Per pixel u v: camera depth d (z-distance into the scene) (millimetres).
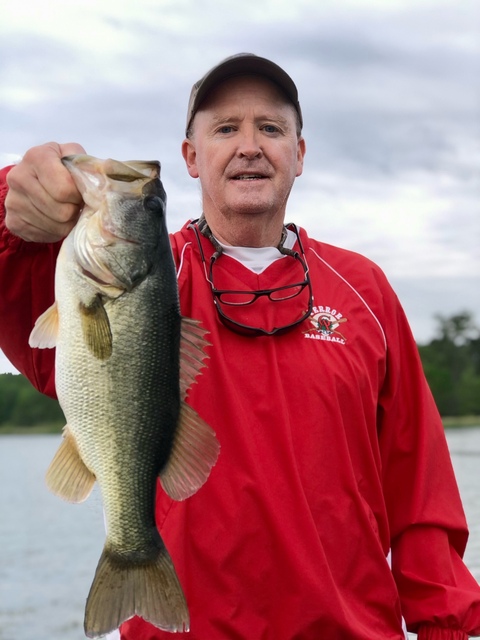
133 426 692
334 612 789
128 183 699
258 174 878
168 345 708
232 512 788
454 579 912
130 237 692
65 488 679
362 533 835
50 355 785
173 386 707
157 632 777
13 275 742
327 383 844
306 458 817
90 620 672
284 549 787
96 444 685
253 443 808
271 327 862
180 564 779
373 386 889
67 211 674
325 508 816
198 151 911
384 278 969
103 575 683
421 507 917
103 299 685
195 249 899
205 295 864
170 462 697
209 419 811
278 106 894
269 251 910
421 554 913
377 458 889
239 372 831
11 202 675
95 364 683
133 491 693
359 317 908
